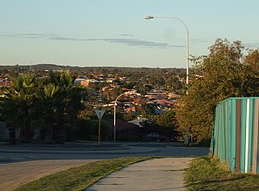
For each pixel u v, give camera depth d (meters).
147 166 23.62
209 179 16.48
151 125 78.75
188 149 49.09
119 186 15.89
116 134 73.31
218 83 26.42
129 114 91.69
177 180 17.17
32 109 47.56
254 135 16.73
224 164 19.39
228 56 30.14
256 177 15.97
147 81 165.50
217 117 23.89
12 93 48.34
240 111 17.02
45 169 25.84
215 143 25.02
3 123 53.56
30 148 43.50
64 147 45.22
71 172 21.23
